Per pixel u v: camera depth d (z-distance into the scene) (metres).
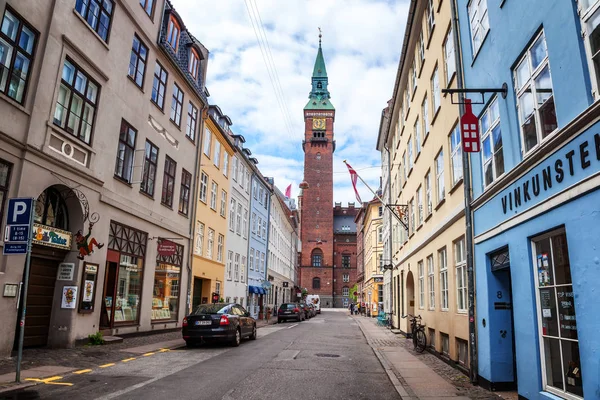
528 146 7.36
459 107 10.90
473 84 10.13
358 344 17.14
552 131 6.50
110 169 14.66
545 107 6.72
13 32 10.44
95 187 13.69
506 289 8.89
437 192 14.03
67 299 12.57
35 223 11.38
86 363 10.31
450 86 12.05
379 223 49.44
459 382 9.31
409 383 9.09
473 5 10.32
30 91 10.94
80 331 12.95
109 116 14.61
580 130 5.56
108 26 14.66
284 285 53.22
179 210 20.72
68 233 12.75
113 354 11.91
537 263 6.95
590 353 5.29
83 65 13.16
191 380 8.62
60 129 11.94
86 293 13.12
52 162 11.62
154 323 17.98
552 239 6.54
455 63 11.25
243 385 8.28
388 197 31.55
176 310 20.30
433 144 14.48
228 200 29.19
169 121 19.58
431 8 15.20
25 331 11.61
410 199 20.03
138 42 16.81
